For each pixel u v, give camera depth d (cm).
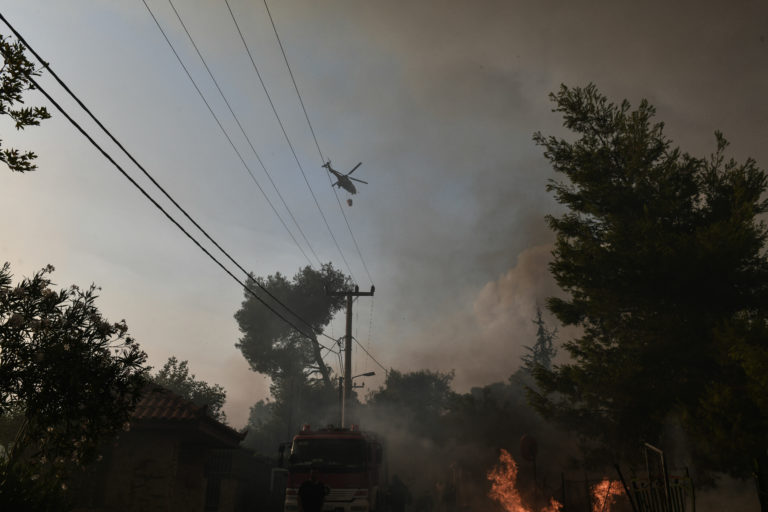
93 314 813
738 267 1518
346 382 2884
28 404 727
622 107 1906
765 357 1131
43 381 736
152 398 1559
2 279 729
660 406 1488
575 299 1861
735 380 1381
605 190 1809
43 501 748
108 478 1411
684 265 1489
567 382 1819
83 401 761
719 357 1369
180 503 1548
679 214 1725
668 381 1548
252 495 2339
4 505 698
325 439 1579
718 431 1212
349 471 1529
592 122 1958
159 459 1440
